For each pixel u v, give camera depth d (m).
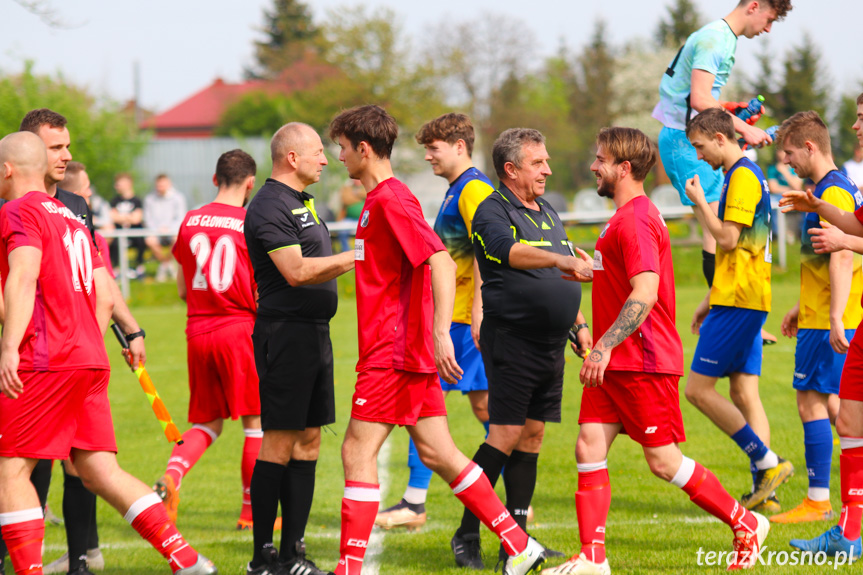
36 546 9.49
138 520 9.88
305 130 11.01
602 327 10.47
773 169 43.66
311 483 11.05
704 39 15.59
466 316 13.34
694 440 17.83
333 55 122.75
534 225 11.12
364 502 9.62
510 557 9.89
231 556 11.75
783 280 41.75
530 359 10.85
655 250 9.91
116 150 80.56
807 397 12.91
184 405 23.02
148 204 48.62
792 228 48.88
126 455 17.97
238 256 13.12
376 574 10.82
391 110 119.44
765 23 15.62
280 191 10.81
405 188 9.65
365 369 9.71
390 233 9.55
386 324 9.63
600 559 10.12
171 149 90.31
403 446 19.00
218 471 17.05
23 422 9.39
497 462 10.95
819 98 140.25
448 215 13.21
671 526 12.52
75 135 76.62
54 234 9.66
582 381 9.82
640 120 146.62
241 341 13.09
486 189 12.93
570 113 178.12
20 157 9.85
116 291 12.22
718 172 16.02
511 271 10.79
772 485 13.06
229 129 144.88
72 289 9.75
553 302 10.72
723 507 10.27
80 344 9.71
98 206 46.84
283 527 10.91
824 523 12.43
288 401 10.57
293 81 142.50
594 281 10.57
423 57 133.38
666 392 10.16
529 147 11.07
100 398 10.10
